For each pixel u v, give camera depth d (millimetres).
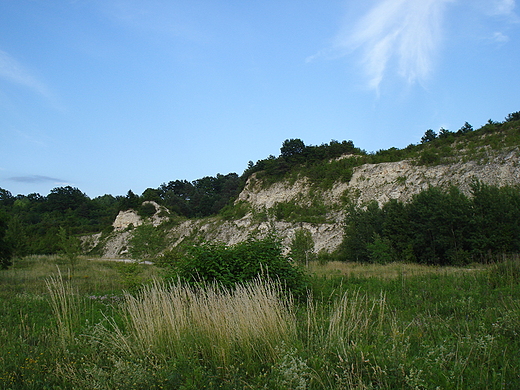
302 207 59750
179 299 6938
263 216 60969
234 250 10398
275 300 6645
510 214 28141
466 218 29547
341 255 40500
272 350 5227
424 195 34656
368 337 5754
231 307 6172
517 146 43688
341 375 4383
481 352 4930
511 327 5734
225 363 4992
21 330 7262
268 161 78312
